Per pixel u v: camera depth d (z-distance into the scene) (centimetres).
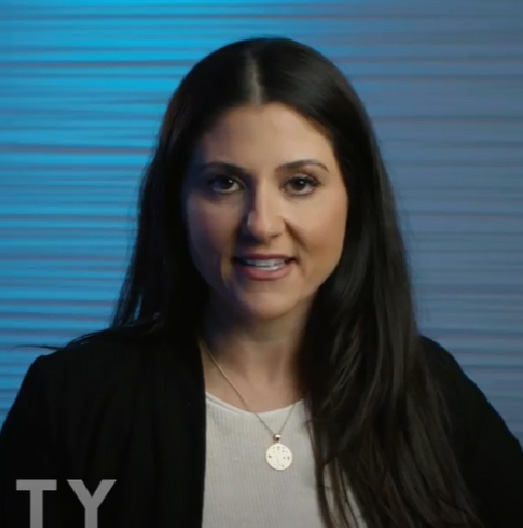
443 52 170
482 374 174
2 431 111
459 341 173
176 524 103
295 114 98
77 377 109
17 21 174
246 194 98
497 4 169
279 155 96
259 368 110
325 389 110
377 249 112
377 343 112
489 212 171
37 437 108
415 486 110
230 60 99
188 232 103
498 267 172
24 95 175
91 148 175
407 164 171
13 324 178
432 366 119
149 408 107
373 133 107
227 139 97
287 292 100
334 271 111
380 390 111
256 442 106
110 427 107
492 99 170
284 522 104
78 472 106
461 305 173
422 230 172
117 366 110
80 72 174
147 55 173
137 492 105
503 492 116
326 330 112
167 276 112
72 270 177
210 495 104
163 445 105
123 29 173
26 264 177
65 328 178
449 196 171
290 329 109
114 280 176
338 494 106
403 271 114
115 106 174
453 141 171
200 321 113
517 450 119
